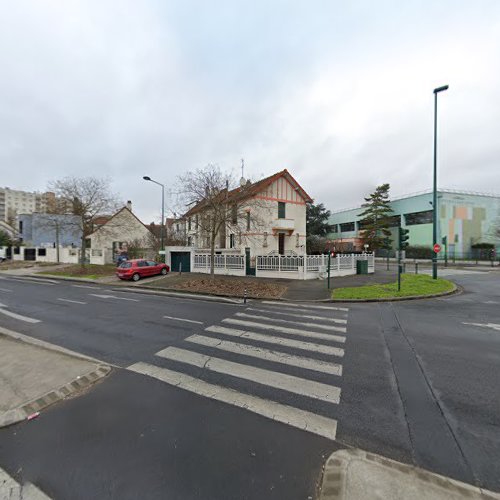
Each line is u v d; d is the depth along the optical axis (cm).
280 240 2855
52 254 3183
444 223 3500
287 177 2808
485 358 488
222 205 1576
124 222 3681
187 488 218
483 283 1546
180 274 1986
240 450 259
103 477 230
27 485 223
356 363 468
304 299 1092
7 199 10244
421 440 275
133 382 399
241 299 1134
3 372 420
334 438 278
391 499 207
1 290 1380
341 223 5144
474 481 225
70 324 724
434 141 1586
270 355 503
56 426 296
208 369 444
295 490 215
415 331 655
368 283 1461
